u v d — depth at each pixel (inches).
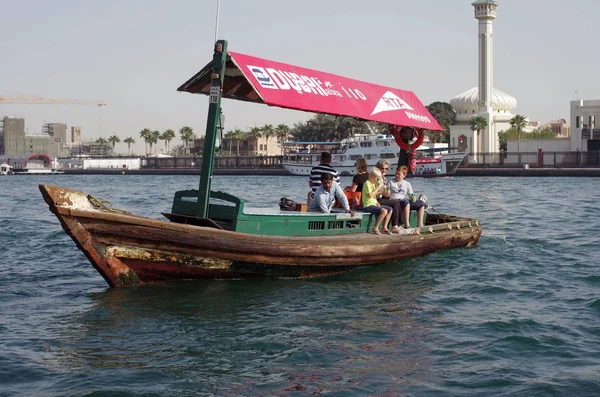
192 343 375.9
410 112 690.8
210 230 482.9
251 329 402.6
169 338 384.5
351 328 407.5
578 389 307.3
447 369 335.9
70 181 4092.0
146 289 492.1
